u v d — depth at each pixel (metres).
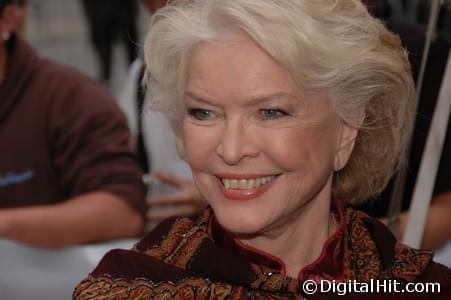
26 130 5.01
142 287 2.71
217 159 2.54
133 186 5.03
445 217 3.92
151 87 2.77
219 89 2.46
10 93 4.98
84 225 4.84
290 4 2.41
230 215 2.56
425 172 3.49
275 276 2.72
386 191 3.74
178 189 5.34
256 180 2.54
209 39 2.45
